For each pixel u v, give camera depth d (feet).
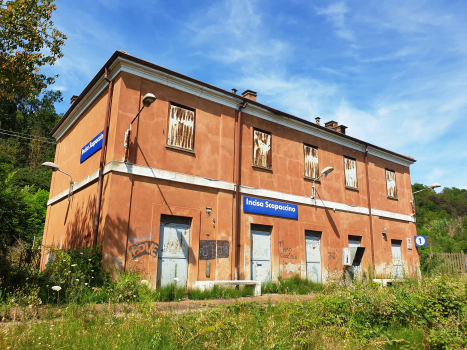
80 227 37.14
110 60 35.17
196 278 35.53
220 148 40.57
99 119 37.70
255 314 19.89
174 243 35.17
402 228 64.80
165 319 17.56
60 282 24.66
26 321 17.39
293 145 49.24
